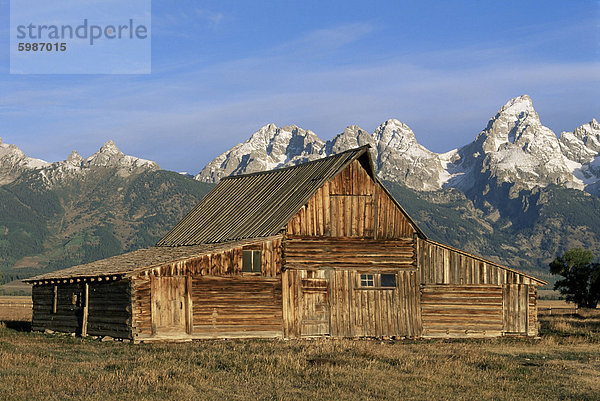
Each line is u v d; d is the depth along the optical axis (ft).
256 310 129.39
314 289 134.51
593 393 74.95
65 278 134.31
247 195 163.53
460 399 69.46
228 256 128.36
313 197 136.98
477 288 142.41
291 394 69.41
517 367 91.25
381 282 139.54
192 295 124.67
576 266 286.25
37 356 93.40
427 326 139.74
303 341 124.36
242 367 83.25
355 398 68.28
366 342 121.80
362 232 138.92
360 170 140.26
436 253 142.00
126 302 120.47
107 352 102.01
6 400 63.52
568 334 148.05
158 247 167.53
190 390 69.87
